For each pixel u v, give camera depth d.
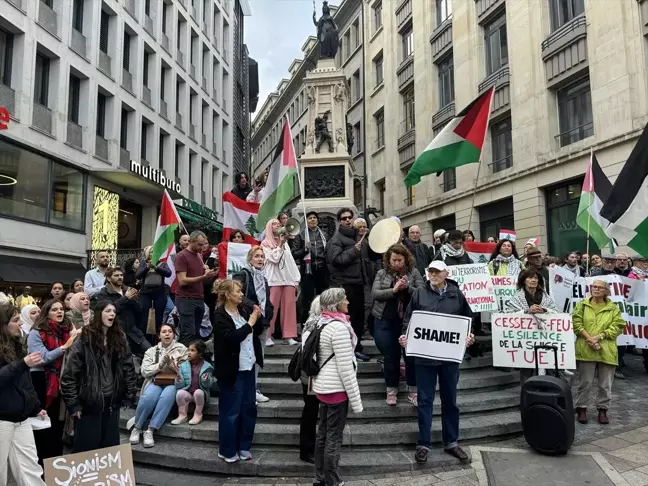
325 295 4.37
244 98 42.28
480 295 6.95
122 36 20.50
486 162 18.77
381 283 5.66
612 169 13.17
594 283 6.07
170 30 25.23
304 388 4.77
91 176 18.47
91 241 18.33
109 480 3.67
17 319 3.99
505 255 7.71
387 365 5.64
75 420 4.18
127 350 4.39
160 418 5.43
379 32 29.44
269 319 6.63
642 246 5.63
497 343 5.93
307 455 4.75
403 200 26.14
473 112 7.77
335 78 12.26
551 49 15.51
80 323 5.58
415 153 24.44
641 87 12.55
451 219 21.97
